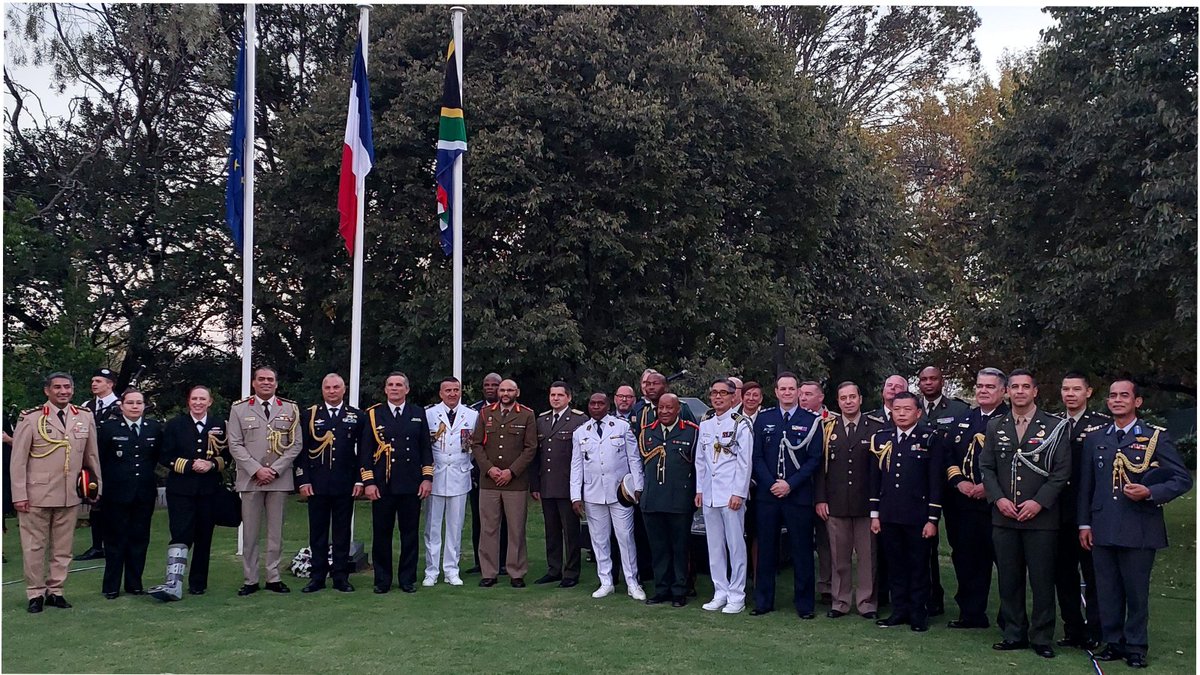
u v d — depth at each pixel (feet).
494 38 51.11
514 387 27.45
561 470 27.25
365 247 51.11
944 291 75.56
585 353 50.65
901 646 20.56
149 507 25.95
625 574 25.71
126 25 56.80
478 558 29.60
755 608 23.81
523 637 21.21
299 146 49.96
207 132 62.34
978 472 21.76
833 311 66.64
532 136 46.78
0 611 23.40
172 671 18.74
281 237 53.36
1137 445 19.25
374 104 51.44
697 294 51.88
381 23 54.13
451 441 27.48
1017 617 20.48
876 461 22.84
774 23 76.59
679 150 48.14
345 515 26.45
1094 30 40.34
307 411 26.55
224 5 59.47
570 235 48.03
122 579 27.12
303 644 20.63
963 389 83.30
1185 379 47.03
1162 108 35.86
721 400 24.39
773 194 56.75
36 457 23.76
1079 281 38.65
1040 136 41.34
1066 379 20.90
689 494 24.62
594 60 48.26
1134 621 19.22
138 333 59.41
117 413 26.63
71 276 55.26
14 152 59.21
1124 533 19.16
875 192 66.08
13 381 43.11
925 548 21.97
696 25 55.52
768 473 23.65
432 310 48.21
